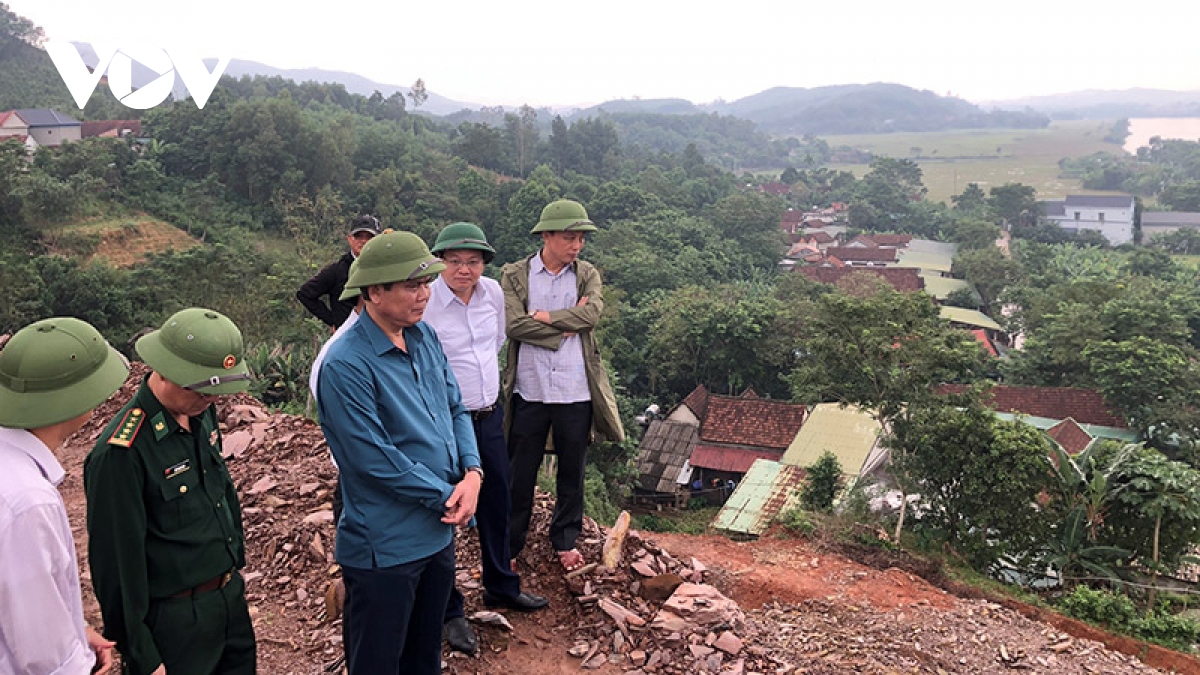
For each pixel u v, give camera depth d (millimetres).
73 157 48656
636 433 27266
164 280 34000
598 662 3668
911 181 117375
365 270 2615
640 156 126188
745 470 24859
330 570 4426
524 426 4047
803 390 13766
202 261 35375
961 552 12273
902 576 7715
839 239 84062
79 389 2125
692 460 25516
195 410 2545
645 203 73250
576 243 3932
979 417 12125
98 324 30906
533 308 3979
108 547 2391
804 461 19328
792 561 8023
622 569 4352
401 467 2645
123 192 50594
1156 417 26891
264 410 7793
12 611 1907
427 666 3004
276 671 3607
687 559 4770
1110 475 12141
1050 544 11992
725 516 15805
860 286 43656
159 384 2510
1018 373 34344
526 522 4160
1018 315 47500
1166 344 29172
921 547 12117
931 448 12352
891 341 12836
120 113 77938
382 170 68500
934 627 6094
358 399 2645
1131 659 5891
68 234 41969
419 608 2922
